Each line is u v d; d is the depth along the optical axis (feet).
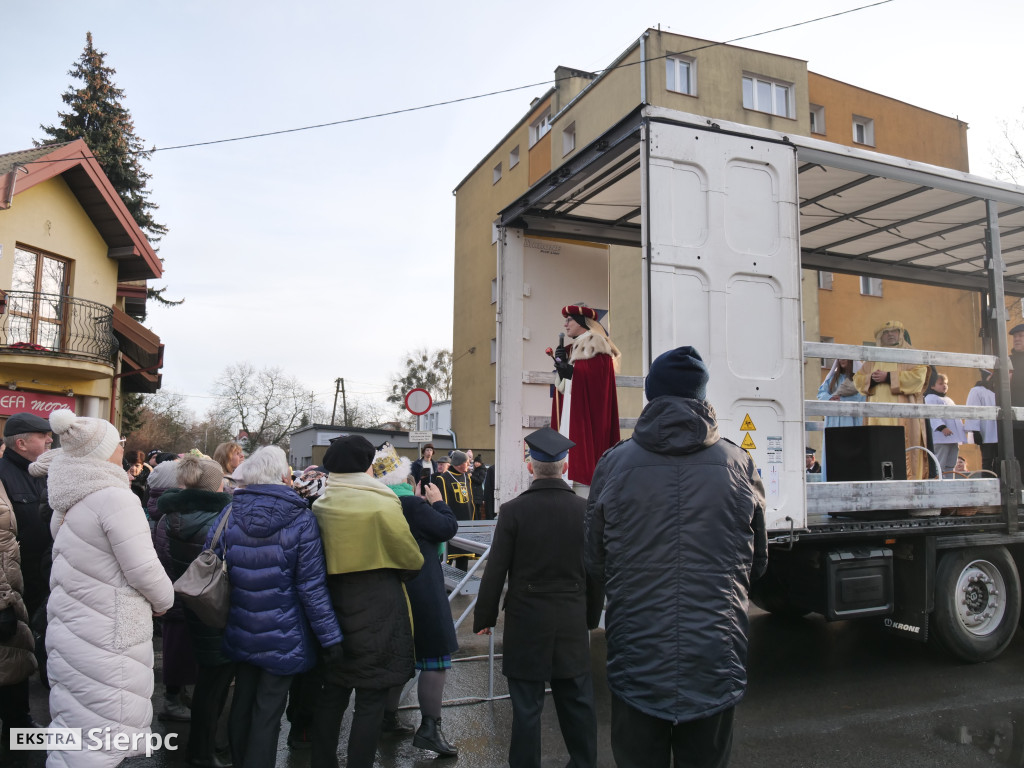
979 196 19.29
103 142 75.46
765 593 20.54
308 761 13.15
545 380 19.98
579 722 10.91
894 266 26.58
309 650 10.68
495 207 88.43
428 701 12.88
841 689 16.22
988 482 18.02
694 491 8.18
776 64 63.62
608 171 17.40
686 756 8.05
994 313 18.86
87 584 9.73
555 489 11.50
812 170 18.37
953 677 17.07
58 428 9.93
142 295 58.54
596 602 11.61
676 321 13.84
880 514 17.63
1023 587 19.11
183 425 168.66
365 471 11.63
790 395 14.82
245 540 10.57
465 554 20.08
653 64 58.13
